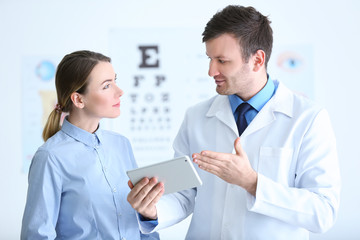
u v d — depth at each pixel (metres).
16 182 2.98
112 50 2.99
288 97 1.41
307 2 2.97
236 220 1.33
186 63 3.01
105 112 1.34
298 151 1.32
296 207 1.22
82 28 2.99
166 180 1.20
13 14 2.96
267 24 1.34
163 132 3.02
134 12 2.99
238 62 1.28
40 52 2.98
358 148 2.97
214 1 3.00
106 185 1.34
